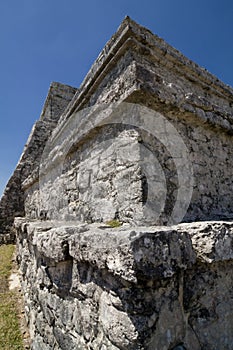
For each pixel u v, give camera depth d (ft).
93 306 4.64
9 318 10.68
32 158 26.94
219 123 8.82
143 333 3.43
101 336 4.30
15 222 15.53
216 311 4.45
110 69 8.96
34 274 9.25
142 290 3.58
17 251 16.49
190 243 4.21
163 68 9.09
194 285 4.27
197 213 7.54
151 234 3.65
